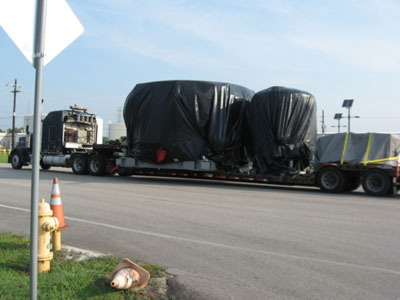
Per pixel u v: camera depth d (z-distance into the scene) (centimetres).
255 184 1717
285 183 1473
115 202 1033
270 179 1484
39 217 450
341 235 688
